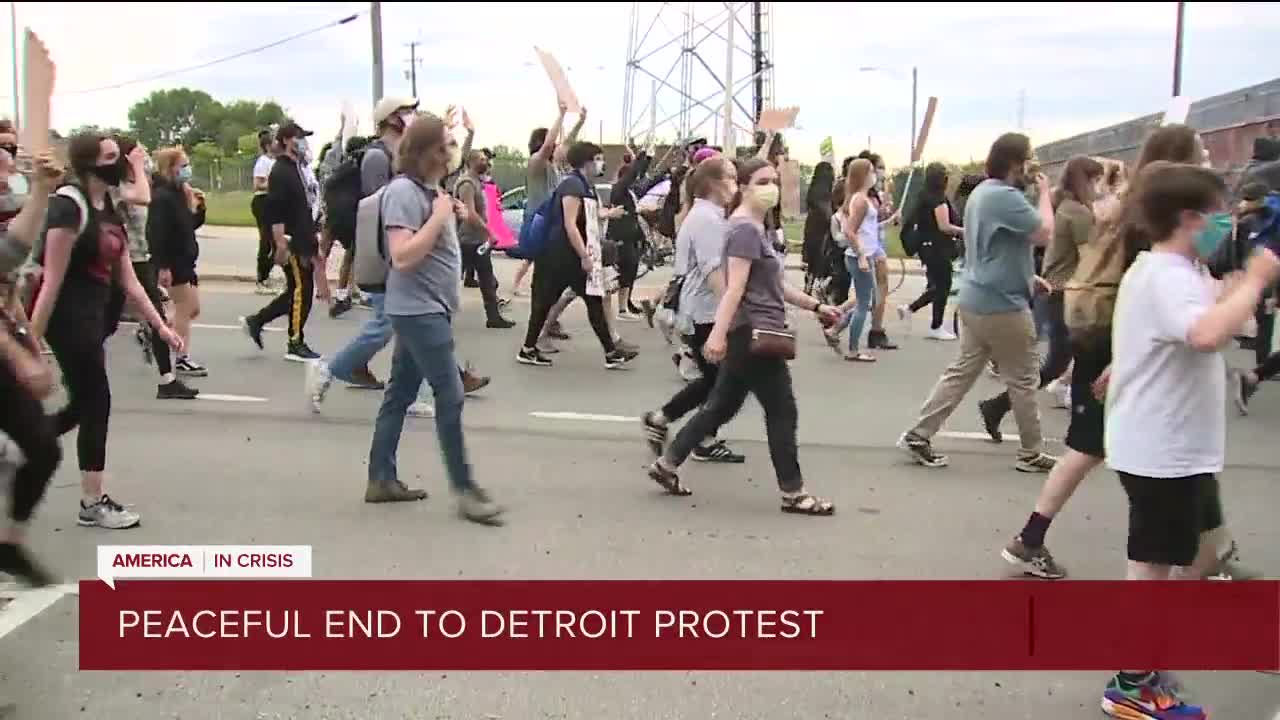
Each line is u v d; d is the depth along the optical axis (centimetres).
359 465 647
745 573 480
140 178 642
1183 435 346
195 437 706
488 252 1199
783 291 573
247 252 2209
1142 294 346
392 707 361
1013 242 623
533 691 372
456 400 541
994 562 499
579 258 955
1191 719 353
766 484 625
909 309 1235
